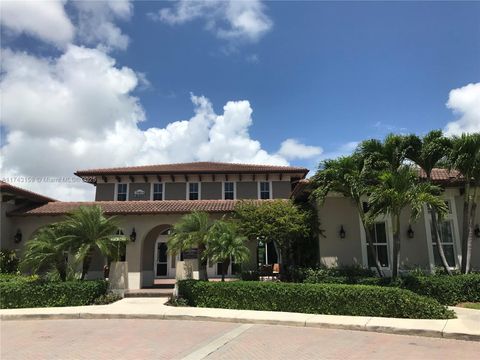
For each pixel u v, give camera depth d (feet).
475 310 39.91
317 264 57.00
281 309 41.32
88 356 25.48
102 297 49.08
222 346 27.96
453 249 56.39
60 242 48.88
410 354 25.58
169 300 48.52
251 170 95.66
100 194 97.66
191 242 49.83
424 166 50.16
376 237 56.49
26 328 35.86
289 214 55.98
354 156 49.90
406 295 37.29
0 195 63.00
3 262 61.31
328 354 25.58
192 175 97.86
